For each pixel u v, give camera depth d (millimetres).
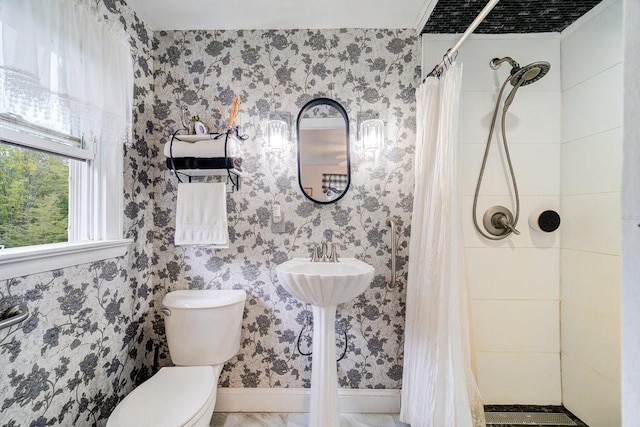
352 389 1521
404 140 1541
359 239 1539
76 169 1157
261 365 1536
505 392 1522
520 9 1345
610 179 1275
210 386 1129
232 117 1423
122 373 1315
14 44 754
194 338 1339
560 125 1518
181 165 1367
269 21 1483
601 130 1311
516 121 1535
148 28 1499
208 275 1542
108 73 1103
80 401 1079
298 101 1541
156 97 1543
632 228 500
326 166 1541
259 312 1538
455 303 1176
